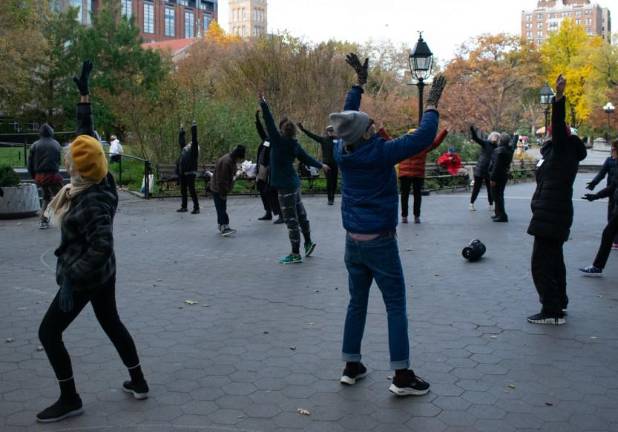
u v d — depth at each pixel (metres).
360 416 3.95
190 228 12.10
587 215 14.27
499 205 12.97
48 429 3.78
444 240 10.61
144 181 17.34
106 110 37.69
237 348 5.21
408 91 55.47
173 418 3.92
